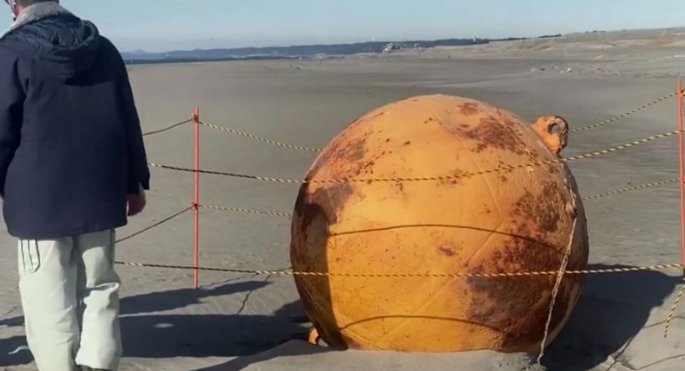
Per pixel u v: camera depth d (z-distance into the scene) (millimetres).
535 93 30031
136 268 8156
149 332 6188
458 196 4848
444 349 5031
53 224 4082
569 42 104500
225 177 13586
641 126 18672
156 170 14406
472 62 67812
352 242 4949
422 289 4844
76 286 4289
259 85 40031
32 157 4070
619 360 5770
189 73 56406
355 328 5117
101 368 4195
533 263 4926
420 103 5379
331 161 5273
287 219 10539
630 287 7105
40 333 4188
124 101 4297
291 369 4910
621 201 11203
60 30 4082
